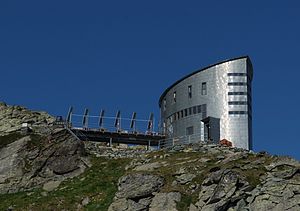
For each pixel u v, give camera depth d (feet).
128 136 307.99
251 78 315.17
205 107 301.22
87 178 255.29
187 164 236.02
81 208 228.63
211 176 217.97
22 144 268.82
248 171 220.02
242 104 298.35
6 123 291.58
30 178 257.96
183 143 287.28
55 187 252.83
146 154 269.03
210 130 293.43
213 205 209.46
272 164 223.51
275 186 212.23
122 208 219.41
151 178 224.74
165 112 329.52
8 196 250.16
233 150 254.68
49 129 282.56
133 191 222.07
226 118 296.51
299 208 207.21
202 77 306.76
